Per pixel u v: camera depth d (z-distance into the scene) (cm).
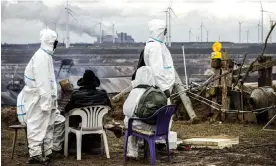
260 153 912
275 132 1206
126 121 831
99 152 907
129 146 840
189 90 1466
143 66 826
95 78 850
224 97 1426
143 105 788
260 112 1332
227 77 1455
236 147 977
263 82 1419
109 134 1166
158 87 835
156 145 908
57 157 862
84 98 827
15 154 895
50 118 823
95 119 841
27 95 805
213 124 1380
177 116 1488
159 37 882
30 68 806
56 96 826
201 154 902
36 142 798
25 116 823
